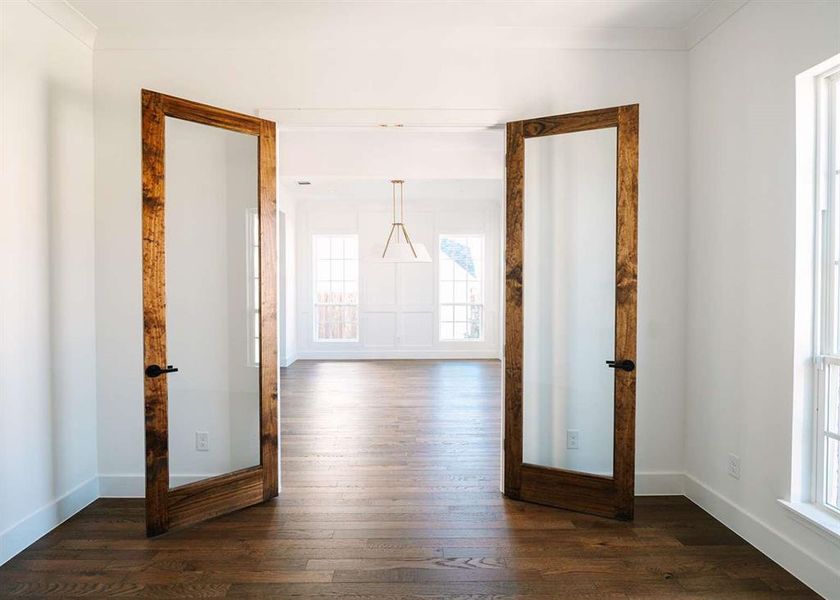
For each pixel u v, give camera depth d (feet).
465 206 31.65
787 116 7.92
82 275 10.19
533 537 8.93
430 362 30.35
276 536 8.96
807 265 7.79
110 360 10.64
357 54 10.69
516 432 10.55
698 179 10.32
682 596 7.22
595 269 10.46
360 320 31.63
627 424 9.50
